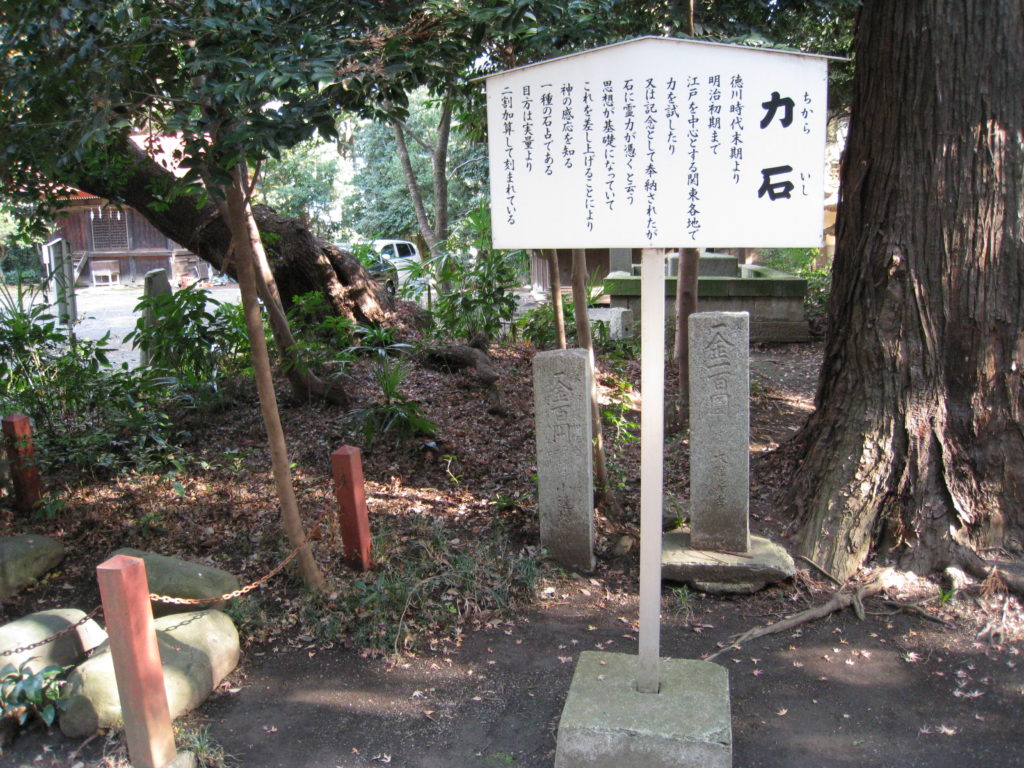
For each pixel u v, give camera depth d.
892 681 3.64
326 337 7.66
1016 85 4.15
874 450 4.50
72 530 5.00
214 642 3.68
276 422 4.02
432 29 3.38
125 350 11.27
